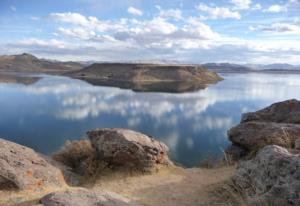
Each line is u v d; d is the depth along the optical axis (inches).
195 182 422.6
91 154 482.6
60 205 235.9
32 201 292.0
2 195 296.2
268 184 284.8
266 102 3157.0
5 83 5428.2
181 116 2300.7
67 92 4097.0
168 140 1473.9
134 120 2108.8
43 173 352.2
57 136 1497.3
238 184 333.7
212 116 2295.8
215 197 349.1
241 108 2736.2
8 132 1581.0
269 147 314.2
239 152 575.8
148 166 462.6
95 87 5182.1
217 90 4891.7
